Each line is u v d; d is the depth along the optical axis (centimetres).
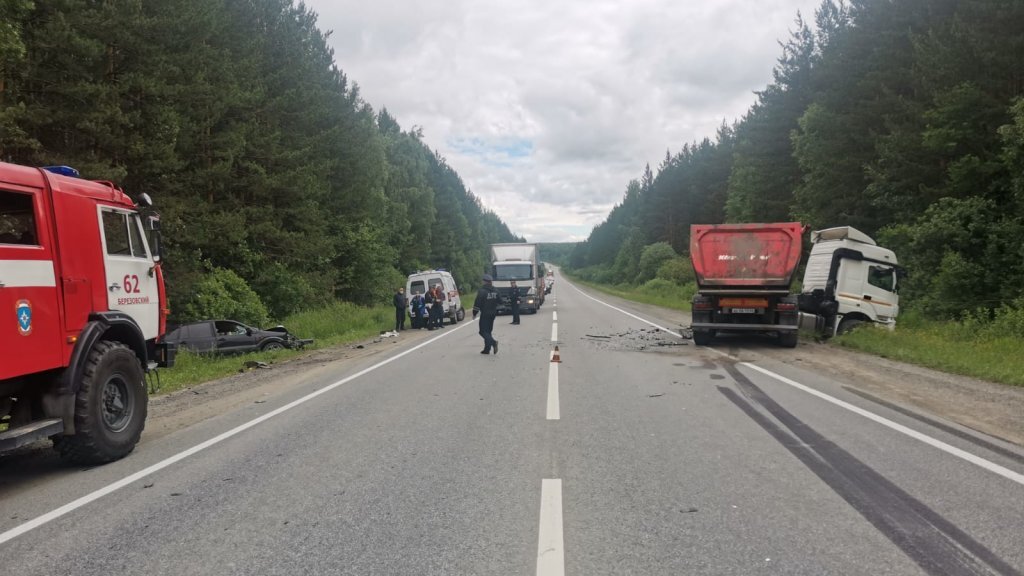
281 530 413
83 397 577
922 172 2105
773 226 1499
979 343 1343
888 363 1187
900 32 2448
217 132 2381
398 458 583
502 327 2302
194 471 563
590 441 632
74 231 604
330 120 3559
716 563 351
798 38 3941
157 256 775
